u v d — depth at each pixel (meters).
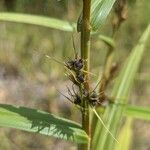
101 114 0.23
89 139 0.18
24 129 0.17
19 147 0.47
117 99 0.22
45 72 0.55
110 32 0.53
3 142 0.46
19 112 0.18
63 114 0.51
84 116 0.18
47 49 0.59
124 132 0.27
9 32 0.63
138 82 0.55
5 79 0.58
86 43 0.17
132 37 0.56
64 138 0.18
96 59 0.53
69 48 0.53
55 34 0.59
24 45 0.62
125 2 0.25
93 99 0.17
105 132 0.21
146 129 0.52
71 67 0.17
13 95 0.56
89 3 0.16
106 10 0.17
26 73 0.58
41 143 0.48
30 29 0.63
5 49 0.61
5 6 0.60
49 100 0.52
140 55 0.24
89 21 0.17
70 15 0.48
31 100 0.54
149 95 0.56
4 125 0.17
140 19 0.56
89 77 0.17
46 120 0.18
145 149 0.50
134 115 0.24
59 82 0.53
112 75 0.25
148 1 0.54
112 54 0.26
